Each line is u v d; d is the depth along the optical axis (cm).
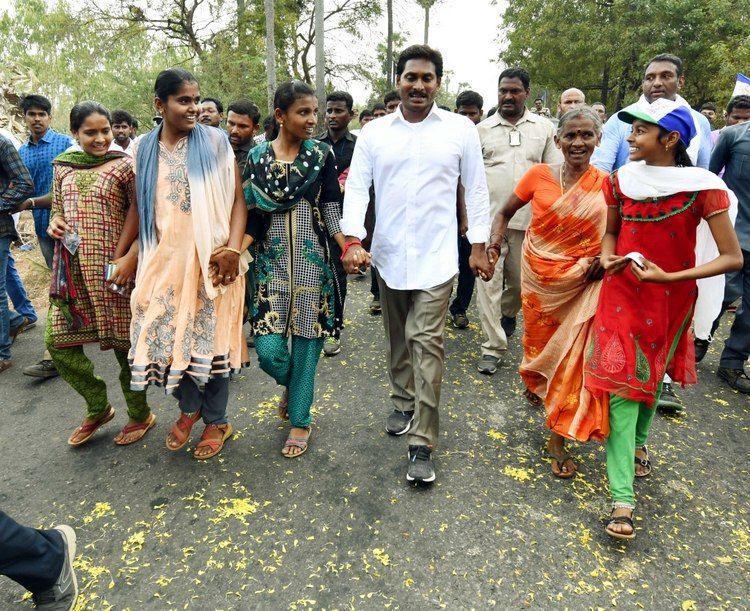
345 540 235
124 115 577
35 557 190
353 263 268
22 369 432
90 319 298
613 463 238
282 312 281
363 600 205
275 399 365
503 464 289
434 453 299
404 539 236
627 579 215
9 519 185
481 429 324
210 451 297
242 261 282
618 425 237
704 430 325
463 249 464
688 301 238
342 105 480
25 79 892
